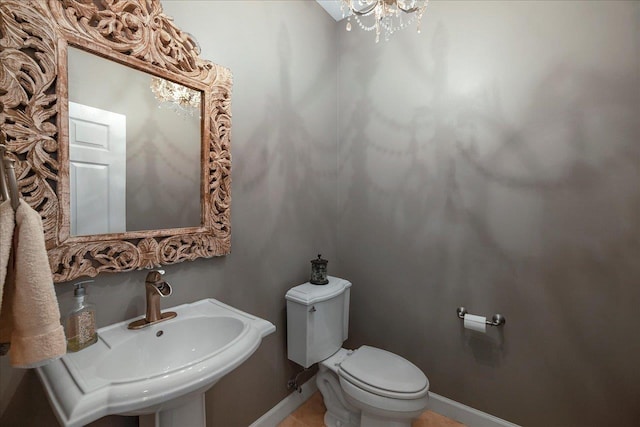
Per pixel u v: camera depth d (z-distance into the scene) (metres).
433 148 1.63
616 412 1.21
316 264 1.66
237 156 1.33
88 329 0.81
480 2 1.48
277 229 1.56
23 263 0.56
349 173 1.99
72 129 0.82
